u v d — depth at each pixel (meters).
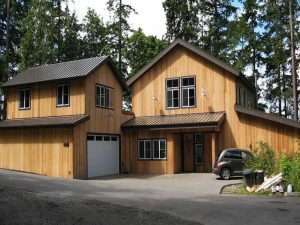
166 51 29.64
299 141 23.89
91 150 26.17
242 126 26.84
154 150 28.50
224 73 27.77
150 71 30.36
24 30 41.25
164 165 27.97
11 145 27.14
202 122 26.38
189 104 28.83
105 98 28.12
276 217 11.96
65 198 13.41
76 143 24.77
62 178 23.92
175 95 29.38
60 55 41.53
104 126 27.66
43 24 39.84
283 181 17.56
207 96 28.20
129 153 29.31
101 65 27.97
